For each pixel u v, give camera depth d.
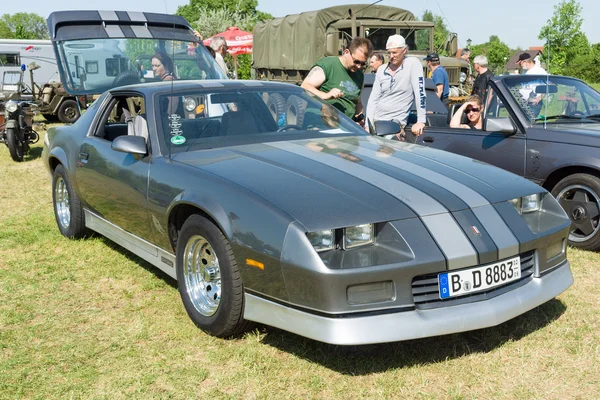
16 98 14.57
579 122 5.55
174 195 3.67
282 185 3.29
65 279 4.63
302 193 3.19
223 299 3.37
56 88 17.02
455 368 3.17
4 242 5.55
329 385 3.04
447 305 3.04
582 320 3.72
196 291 3.69
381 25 14.76
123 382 3.11
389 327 2.90
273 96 4.57
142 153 4.01
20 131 10.46
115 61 8.51
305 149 3.93
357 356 3.30
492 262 3.12
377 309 2.93
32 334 3.70
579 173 5.07
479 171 3.69
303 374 3.14
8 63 20.84
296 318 3.00
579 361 3.22
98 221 5.02
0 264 4.99
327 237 2.96
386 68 6.55
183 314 3.93
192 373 3.18
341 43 14.95
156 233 3.99
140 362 3.32
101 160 4.61
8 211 6.82
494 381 3.05
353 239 2.99
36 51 21.11
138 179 4.07
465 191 3.34
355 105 6.48
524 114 5.46
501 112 5.62
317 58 15.57
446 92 10.62
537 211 3.59
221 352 3.39
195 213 3.62
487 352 3.34
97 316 3.96
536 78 5.82
